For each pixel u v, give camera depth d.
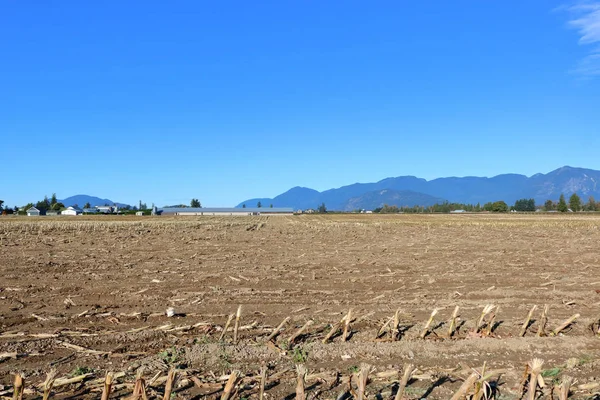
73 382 6.26
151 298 11.71
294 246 25.08
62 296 12.00
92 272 15.80
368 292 12.48
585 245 25.52
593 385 6.14
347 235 34.03
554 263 18.03
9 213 129.50
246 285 13.53
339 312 10.16
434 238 31.09
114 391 6.08
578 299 11.59
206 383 6.22
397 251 22.53
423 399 5.88
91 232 35.75
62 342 8.05
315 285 13.52
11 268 16.61
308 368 6.85
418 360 7.20
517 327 9.02
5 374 6.66
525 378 5.98
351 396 5.97
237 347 7.54
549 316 9.88
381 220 68.19
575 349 7.69
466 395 5.64
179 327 8.86
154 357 7.20
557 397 5.96
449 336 8.45
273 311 10.35
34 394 6.01
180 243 26.67
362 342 7.95
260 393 5.71
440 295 12.07
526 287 13.22
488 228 43.53
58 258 19.52
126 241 27.86
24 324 9.39
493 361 7.18
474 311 10.32
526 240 29.12
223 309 10.55
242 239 29.81
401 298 11.70
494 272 15.85
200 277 14.77
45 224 47.69
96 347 7.85
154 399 5.85
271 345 7.75
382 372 6.55
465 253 21.56
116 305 10.95
